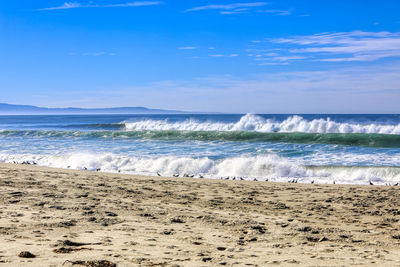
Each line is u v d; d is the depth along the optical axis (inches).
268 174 577.9
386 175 552.1
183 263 152.3
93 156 716.0
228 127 1424.7
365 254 186.7
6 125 2610.7
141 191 395.5
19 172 516.1
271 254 179.3
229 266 152.5
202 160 629.9
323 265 160.6
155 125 1646.2
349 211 320.5
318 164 636.1
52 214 249.1
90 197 333.1
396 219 289.6
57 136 1301.7
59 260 143.6
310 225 261.3
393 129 1152.8
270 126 1330.0
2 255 147.0
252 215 289.4
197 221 257.1
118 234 206.1
